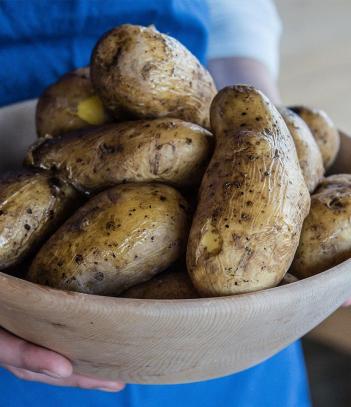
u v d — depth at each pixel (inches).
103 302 12.0
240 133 14.5
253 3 28.7
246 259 13.4
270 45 28.8
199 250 13.6
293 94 52.4
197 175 15.5
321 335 24.3
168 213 14.7
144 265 14.6
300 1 65.9
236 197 13.7
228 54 27.6
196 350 13.4
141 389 20.7
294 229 13.9
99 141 15.8
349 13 64.3
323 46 58.9
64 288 14.3
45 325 12.9
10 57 22.9
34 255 15.6
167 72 15.8
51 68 23.8
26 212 15.2
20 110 20.0
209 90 16.9
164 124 15.3
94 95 17.8
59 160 16.1
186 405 21.4
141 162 15.1
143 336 12.6
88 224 14.5
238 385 21.9
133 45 15.6
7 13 22.0
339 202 15.6
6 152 19.7
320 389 32.0
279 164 14.1
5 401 20.2
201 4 25.8
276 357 22.7
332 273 13.2
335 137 19.0
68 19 23.0
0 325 14.7
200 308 12.1
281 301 12.6
